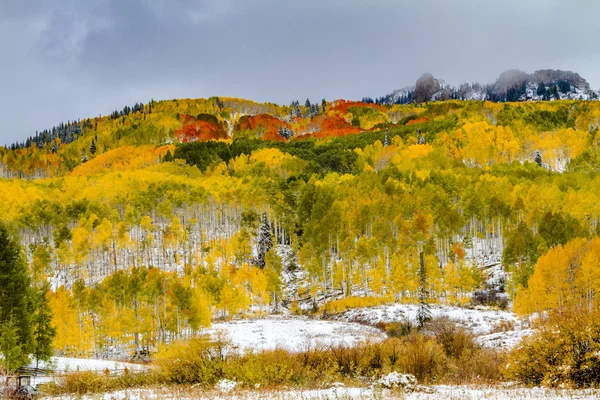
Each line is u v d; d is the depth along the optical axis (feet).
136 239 364.38
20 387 76.28
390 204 353.92
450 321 177.47
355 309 249.34
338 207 354.33
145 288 215.72
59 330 198.90
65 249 318.04
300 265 345.31
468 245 321.32
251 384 81.10
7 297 121.29
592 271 183.32
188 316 204.95
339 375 89.45
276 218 399.44
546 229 277.03
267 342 169.58
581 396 53.16
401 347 99.09
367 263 325.42
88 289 233.55
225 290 255.29
